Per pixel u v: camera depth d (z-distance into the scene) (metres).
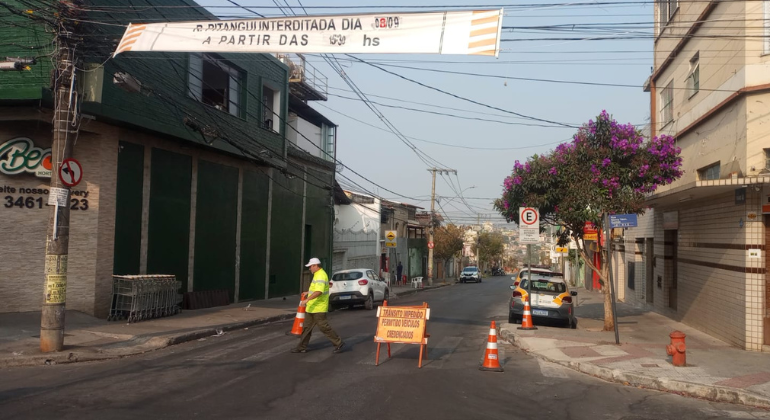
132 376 8.66
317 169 31.08
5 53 13.47
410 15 8.23
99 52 13.37
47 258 10.33
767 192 11.68
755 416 7.43
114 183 15.52
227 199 21.48
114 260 15.50
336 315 19.33
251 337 13.31
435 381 8.67
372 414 6.72
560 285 16.23
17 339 11.27
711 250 13.88
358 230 40.03
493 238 92.19
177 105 17.34
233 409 6.80
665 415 7.35
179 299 17.19
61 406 6.83
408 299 30.05
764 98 11.91
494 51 7.90
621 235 27.42
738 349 11.88
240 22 8.91
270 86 24.36
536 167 14.81
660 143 14.41
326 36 8.52
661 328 15.62
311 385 8.16
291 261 27.33
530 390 8.40
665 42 18.95
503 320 18.38
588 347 11.95
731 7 12.93
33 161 14.14
